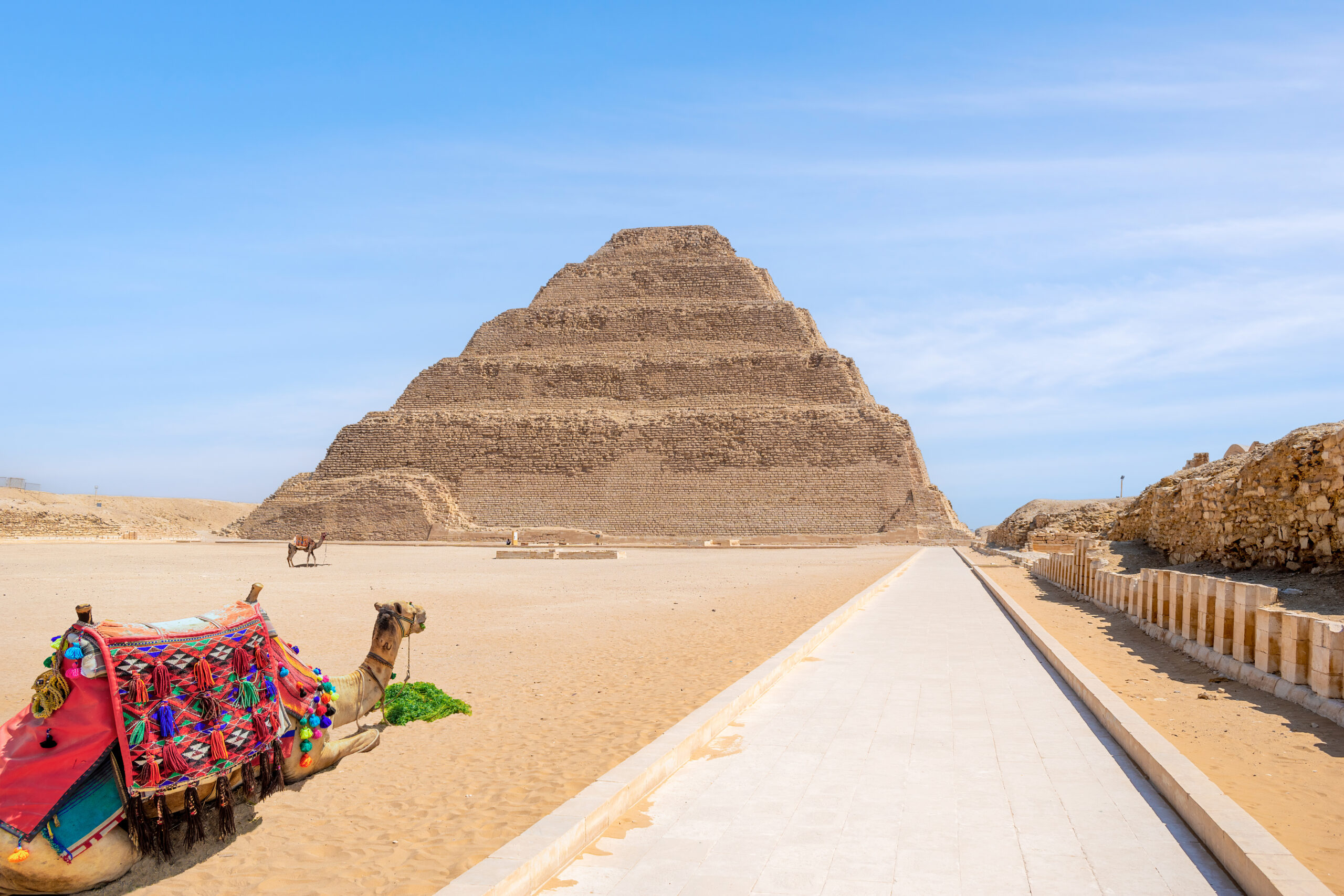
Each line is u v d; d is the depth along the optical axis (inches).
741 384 5098.4
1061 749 438.6
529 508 4665.4
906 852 311.0
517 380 5265.8
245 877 308.7
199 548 3334.2
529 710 549.6
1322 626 528.1
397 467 4938.5
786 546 3764.8
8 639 855.7
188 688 331.3
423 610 484.1
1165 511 1562.5
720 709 485.4
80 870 294.0
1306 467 948.6
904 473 4527.6
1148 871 296.0
